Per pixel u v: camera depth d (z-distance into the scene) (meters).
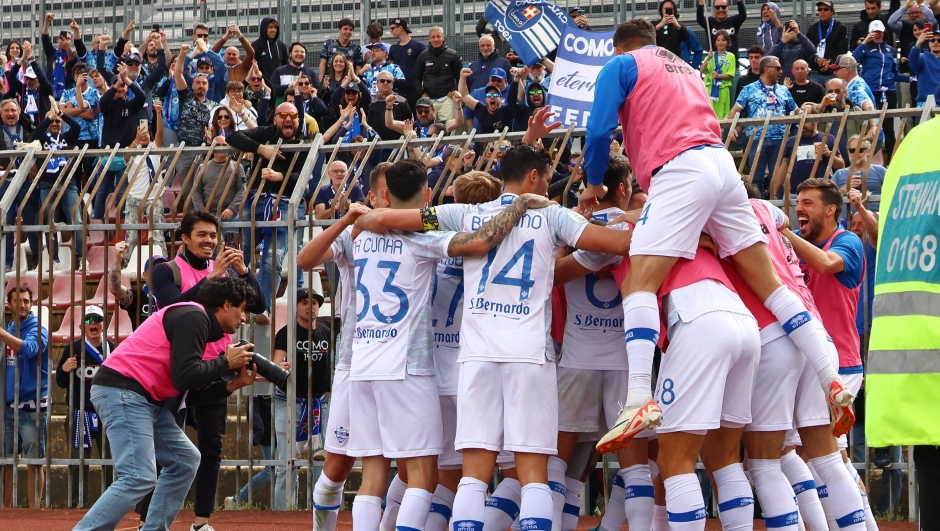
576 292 4.81
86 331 8.18
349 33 12.45
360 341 4.75
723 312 4.22
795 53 11.41
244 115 10.84
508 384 4.40
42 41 14.21
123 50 13.88
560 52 8.12
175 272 6.31
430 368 4.68
